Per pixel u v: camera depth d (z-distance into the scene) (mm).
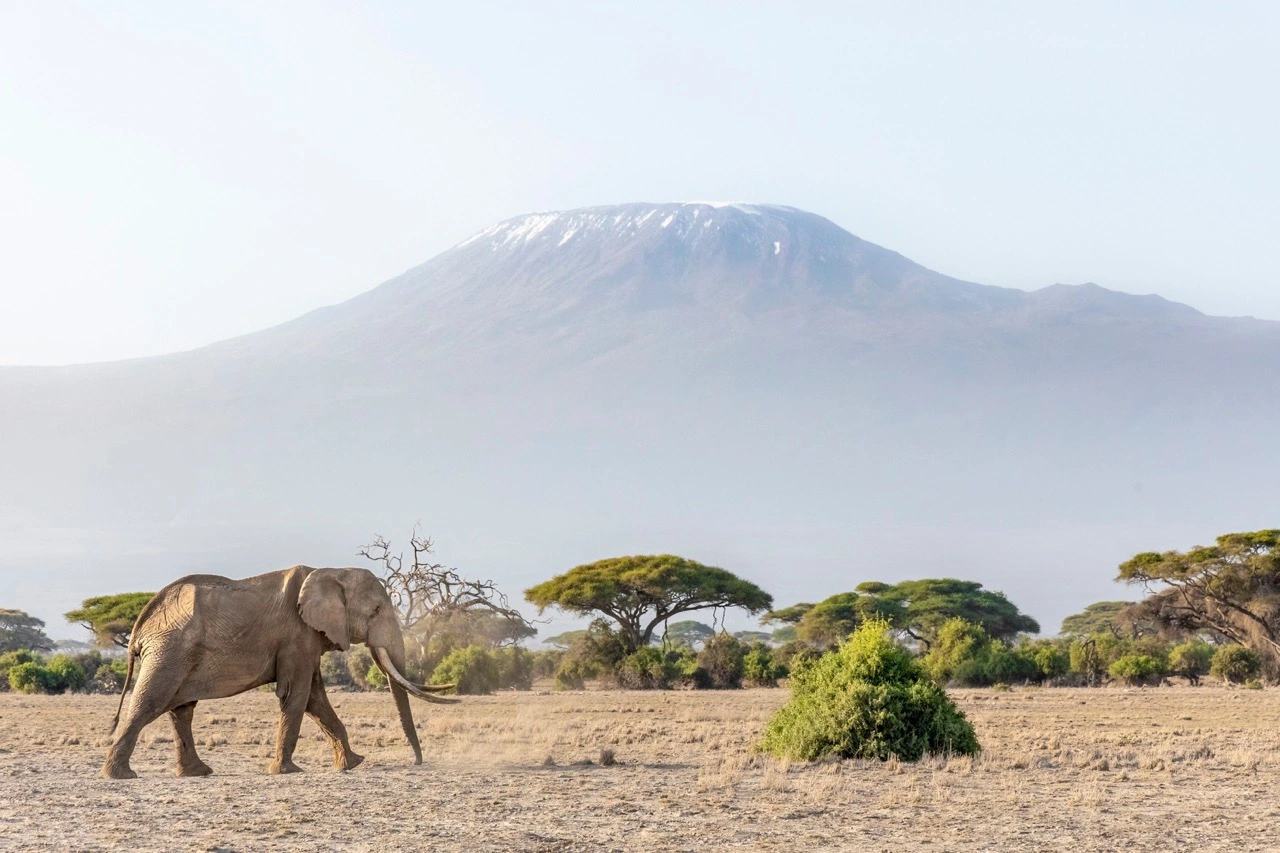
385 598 67188
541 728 99438
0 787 58250
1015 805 55812
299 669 64938
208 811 51375
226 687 63406
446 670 171625
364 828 48094
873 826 50312
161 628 62875
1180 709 134625
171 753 77562
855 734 72938
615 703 145625
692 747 84500
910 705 73750
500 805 54062
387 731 95688
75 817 49656
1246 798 58750
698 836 47844
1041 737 92125
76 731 100188
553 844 45688
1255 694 173125
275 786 59000
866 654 76438
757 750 78062
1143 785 63406
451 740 87625
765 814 52844
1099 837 48281
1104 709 134250
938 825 50656
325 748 81250
